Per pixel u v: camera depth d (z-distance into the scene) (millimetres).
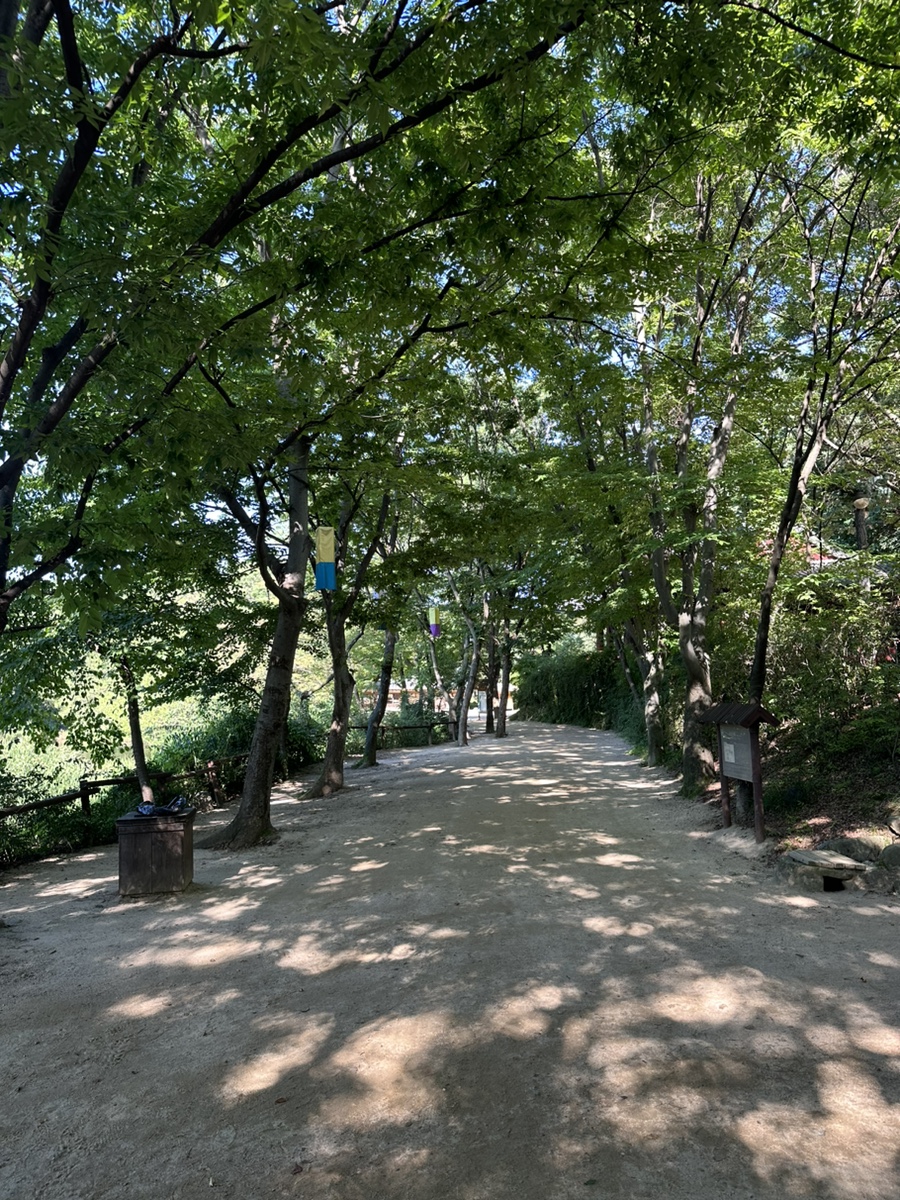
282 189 5289
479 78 5012
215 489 9641
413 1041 3959
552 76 5941
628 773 15383
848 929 5383
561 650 35406
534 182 6152
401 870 7895
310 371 7906
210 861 9078
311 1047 3975
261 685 17438
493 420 16250
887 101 6453
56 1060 4004
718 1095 3291
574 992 4488
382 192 6473
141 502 8125
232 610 13406
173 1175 2957
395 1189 2795
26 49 4055
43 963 5586
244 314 6090
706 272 9609
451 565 14484
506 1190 2754
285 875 8078
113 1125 3346
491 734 29172
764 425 13688
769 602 8445
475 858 8242
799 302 11250
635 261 6781
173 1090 3621
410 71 4980
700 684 11789
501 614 19984
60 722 10914
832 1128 3016
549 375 9742
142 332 4855
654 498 12367
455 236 6410
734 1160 2848
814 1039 3752
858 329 8359
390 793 14094
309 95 4699
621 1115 3184
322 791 14656
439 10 5492
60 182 4562
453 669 32969
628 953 5117
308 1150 3072
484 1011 4277
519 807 11508
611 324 12484
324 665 30000
